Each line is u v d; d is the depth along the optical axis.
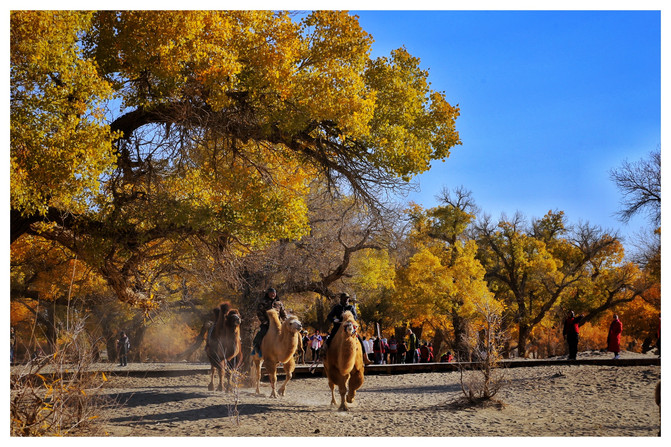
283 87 13.55
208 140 14.91
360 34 14.24
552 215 52.88
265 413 10.95
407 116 15.81
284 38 13.64
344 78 14.12
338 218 22.95
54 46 10.54
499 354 12.84
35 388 8.14
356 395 15.16
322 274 23.03
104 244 13.38
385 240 23.19
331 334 11.95
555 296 45.28
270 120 13.88
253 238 14.60
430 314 40.66
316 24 14.23
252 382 17.67
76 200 12.11
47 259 22.94
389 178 15.73
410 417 10.57
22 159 10.49
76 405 8.31
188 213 13.37
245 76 13.62
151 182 14.97
